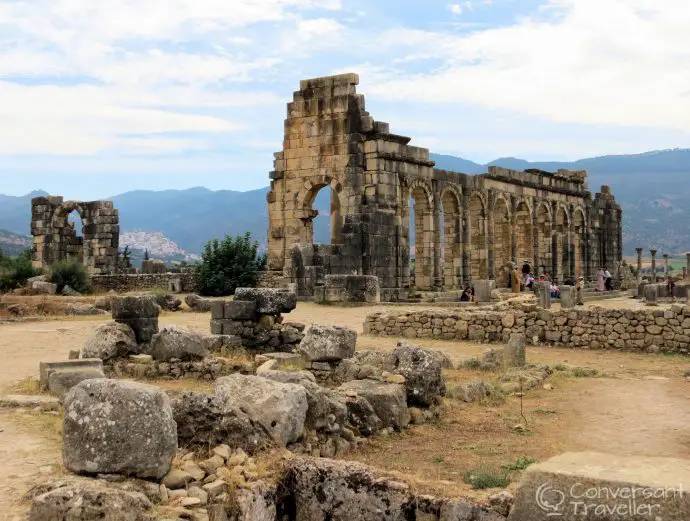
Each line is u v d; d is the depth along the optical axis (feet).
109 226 207.92
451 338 96.94
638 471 25.30
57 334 97.55
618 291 222.28
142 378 66.39
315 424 42.88
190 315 127.65
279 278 169.58
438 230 177.06
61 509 29.30
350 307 136.15
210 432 38.34
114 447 32.94
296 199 169.99
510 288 199.11
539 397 62.18
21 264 195.21
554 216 236.22
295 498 33.96
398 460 42.55
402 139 166.09
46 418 47.55
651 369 76.54
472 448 45.34
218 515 32.45
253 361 69.41
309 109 167.84
